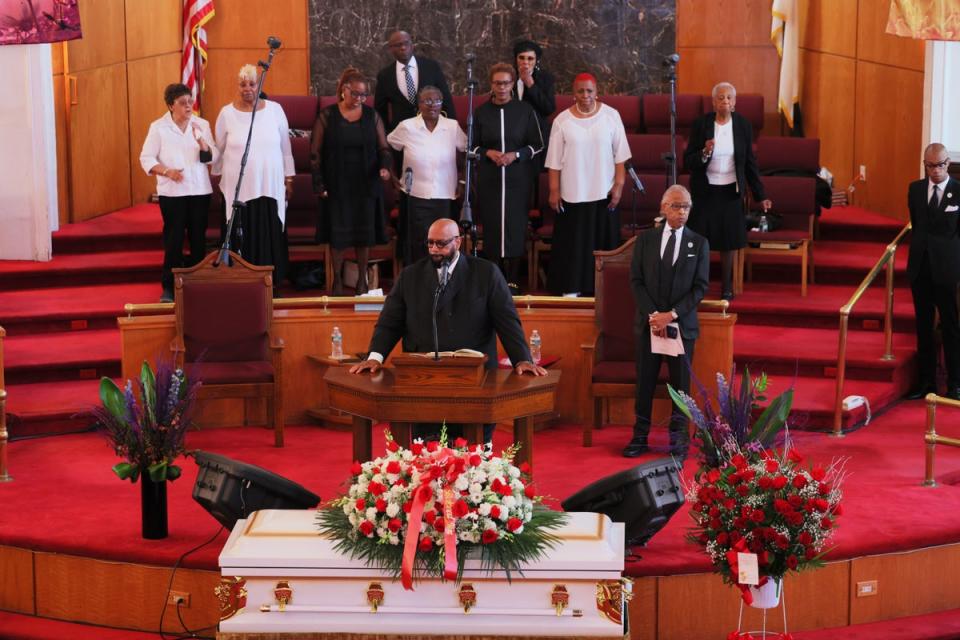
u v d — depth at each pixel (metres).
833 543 13.88
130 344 17.70
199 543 13.91
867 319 20.70
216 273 17.78
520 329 14.37
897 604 14.18
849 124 26.05
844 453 17.08
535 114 20.45
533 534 11.06
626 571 13.30
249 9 27.86
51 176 22.78
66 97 23.75
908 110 23.66
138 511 14.93
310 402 18.62
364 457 14.48
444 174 20.30
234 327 17.73
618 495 13.00
